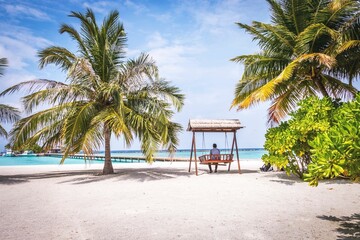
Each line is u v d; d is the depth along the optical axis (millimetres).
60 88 12367
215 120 14539
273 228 4441
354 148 3074
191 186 9516
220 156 14203
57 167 22297
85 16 14406
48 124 13797
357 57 12852
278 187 8781
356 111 3627
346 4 11258
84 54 14570
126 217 5375
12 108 13555
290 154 9617
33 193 8859
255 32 13812
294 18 13242
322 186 8719
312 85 16172
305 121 8148
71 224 4965
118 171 16578
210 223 4828
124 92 13438
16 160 47656
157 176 13148
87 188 9633
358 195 7086
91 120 12539
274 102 16172
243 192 8016
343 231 4211
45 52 12852
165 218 5230
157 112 12930
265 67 14273
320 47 13461
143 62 12820
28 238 4199
